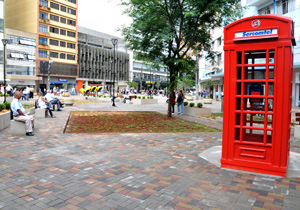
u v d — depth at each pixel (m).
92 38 76.19
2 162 5.46
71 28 63.41
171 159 5.94
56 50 60.22
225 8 13.29
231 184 4.38
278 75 4.82
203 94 49.69
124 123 12.60
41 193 3.91
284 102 4.80
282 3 25.80
